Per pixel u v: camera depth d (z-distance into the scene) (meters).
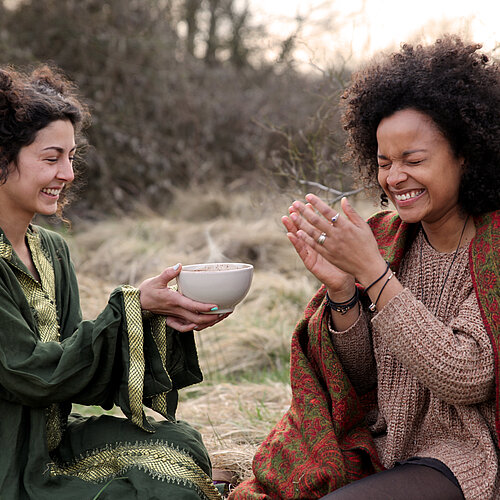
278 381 3.44
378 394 1.89
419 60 1.75
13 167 1.89
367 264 1.68
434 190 1.71
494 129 1.69
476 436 1.71
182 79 8.35
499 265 1.69
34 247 2.06
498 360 1.64
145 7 8.22
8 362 1.84
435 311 1.80
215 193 7.28
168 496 1.85
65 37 7.70
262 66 9.75
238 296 1.93
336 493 1.66
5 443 1.90
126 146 7.74
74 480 1.91
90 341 1.89
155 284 1.92
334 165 3.58
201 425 2.88
